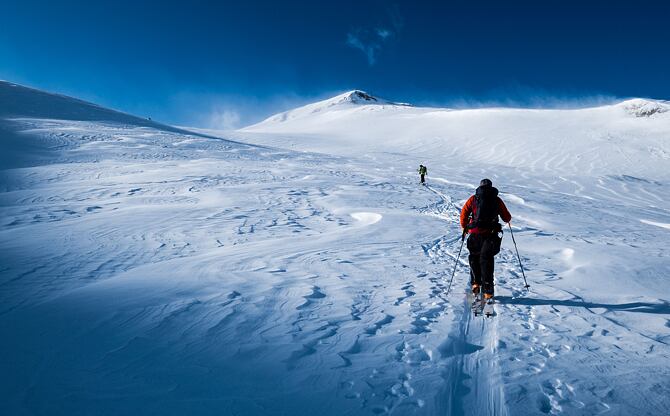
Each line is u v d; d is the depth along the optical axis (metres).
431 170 35.16
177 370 2.65
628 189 30.83
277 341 3.20
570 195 25.31
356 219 11.41
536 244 8.72
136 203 13.04
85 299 4.05
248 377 2.61
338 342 3.24
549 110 98.06
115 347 2.96
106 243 7.41
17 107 49.22
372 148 60.75
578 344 3.42
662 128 71.31
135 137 39.16
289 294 4.51
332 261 6.39
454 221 11.51
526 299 4.83
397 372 2.78
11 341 3.00
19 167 22.27
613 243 9.30
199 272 5.46
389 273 5.82
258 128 133.62
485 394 2.55
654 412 2.38
